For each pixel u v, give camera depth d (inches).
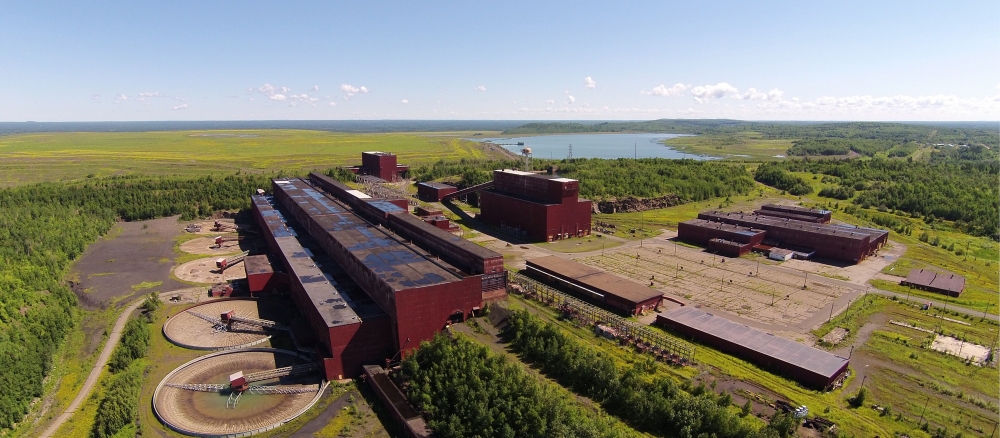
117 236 6048.2
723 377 2652.6
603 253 5073.8
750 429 2053.4
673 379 2628.0
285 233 4943.4
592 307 3499.0
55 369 3075.8
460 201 7741.1
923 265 4650.6
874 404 2426.2
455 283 3078.2
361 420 2501.2
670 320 3218.5
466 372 2546.8
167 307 3870.6
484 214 6584.6
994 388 2578.7
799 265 4648.1
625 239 5674.2
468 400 2359.7
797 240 5093.5
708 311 3555.6
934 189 7106.3
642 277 4296.3
